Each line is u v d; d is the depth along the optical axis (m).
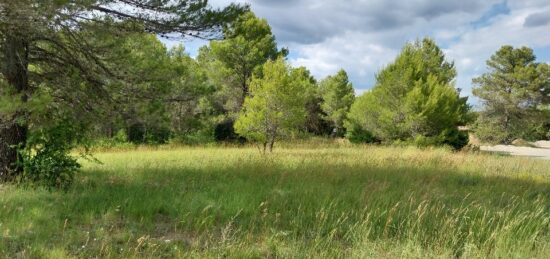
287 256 4.66
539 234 5.75
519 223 5.77
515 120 43.12
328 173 9.99
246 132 18.19
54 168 7.73
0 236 4.79
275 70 18.59
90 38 8.77
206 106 27.42
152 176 9.27
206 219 5.76
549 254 4.84
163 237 5.24
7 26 7.23
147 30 9.02
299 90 18.64
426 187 8.66
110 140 20.30
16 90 7.56
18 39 7.95
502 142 44.19
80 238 5.04
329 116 43.78
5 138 8.38
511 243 5.19
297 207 6.75
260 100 18.17
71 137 8.49
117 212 6.15
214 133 27.97
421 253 4.77
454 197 8.05
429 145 22.69
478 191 8.73
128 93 9.32
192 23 8.93
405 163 13.45
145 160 13.16
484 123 42.97
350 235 5.34
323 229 5.62
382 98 24.38
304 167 11.09
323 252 4.78
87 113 8.91
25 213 5.77
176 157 14.57
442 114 22.98
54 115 8.41
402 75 24.12
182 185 8.14
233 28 9.91
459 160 14.88
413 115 22.84
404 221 5.86
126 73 9.21
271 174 9.71
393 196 7.48
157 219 6.12
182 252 4.73
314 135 43.16
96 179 8.69
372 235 5.48
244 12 9.55
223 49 27.97
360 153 17.98
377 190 7.94
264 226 5.65
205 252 4.61
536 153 30.33
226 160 12.93
